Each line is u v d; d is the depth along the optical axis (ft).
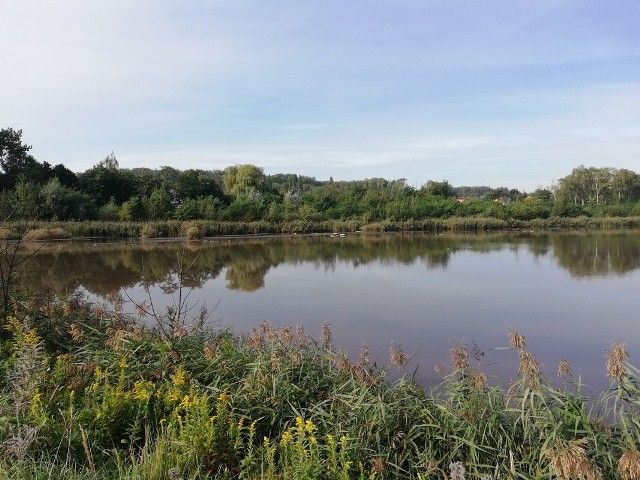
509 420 15.28
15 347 18.15
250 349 21.85
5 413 13.61
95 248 98.78
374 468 13.16
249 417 15.28
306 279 59.62
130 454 12.63
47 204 127.34
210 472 12.37
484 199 231.71
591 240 114.11
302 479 11.65
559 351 30.63
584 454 11.25
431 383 23.77
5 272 31.94
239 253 89.71
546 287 53.47
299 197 203.10
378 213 171.53
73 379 16.22
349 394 16.52
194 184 181.37
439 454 14.70
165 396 15.43
